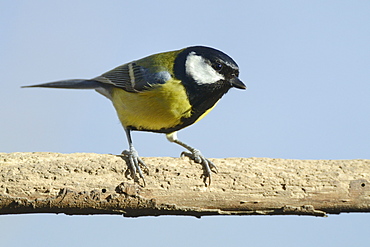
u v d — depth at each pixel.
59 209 7.51
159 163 7.79
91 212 7.63
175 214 7.86
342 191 7.76
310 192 7.77
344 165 7.96
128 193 7.50
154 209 7.69
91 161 7.68
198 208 7.76
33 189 7.33
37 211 7.52
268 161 8.04
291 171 7.88
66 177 7.46
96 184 7.50
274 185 7.78
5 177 7.29
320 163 8.01
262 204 7.80
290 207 7.82
